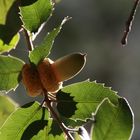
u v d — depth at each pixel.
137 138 1.62
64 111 0.40
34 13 0.41
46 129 0.40
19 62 0.41
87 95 0.40
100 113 0.40
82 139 0.40
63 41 1.77
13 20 0.44
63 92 0.40
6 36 0.44
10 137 0.40
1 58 0.41
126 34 0.43
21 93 1.33
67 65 0.39
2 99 0.48
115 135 0.40
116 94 0.40
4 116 0.48
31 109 0.40
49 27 1.59
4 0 0.44
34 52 0.39
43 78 0.39
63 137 0.40
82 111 0.41
